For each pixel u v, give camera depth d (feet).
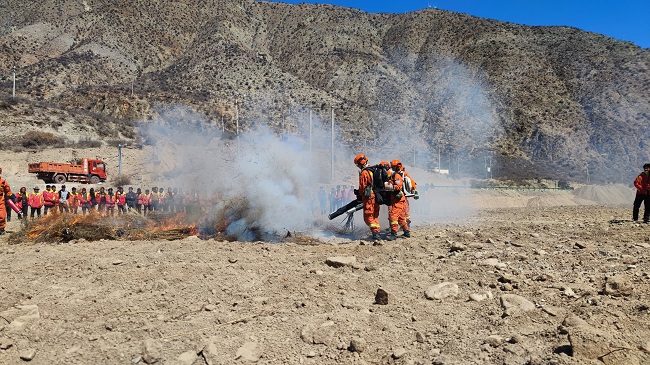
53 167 122.93
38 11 430.20
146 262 21.31
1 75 315.58
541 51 417.08
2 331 13.04
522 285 17.54
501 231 34.88
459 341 12.64
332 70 439.22
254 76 360.48
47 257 23.29
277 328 13.75
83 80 315.58
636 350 11.34
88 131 189.98
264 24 550.77
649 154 295.89
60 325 13.62
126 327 13.60
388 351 12.42
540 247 26.17
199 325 13.83
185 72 363.56
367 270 20.22
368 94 406.62
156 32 436.76
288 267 20.66
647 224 39.34
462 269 20.17
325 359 12.05
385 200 30.68
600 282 17.62
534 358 11.25
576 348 11.20
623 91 343.26
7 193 41.73
